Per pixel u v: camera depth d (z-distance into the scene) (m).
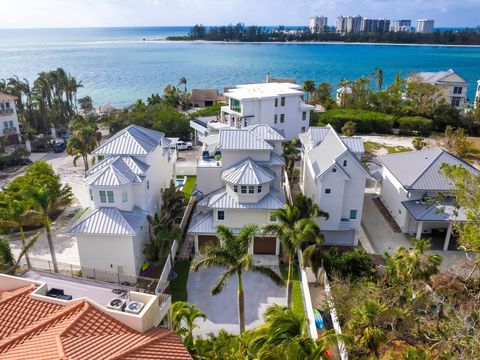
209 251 27.22
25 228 45.12
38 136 80.19
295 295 34.91
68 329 19.56
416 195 43.94
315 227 32.19
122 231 34.31
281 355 19.77
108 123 84.00
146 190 39.78
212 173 43.53
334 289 31.80
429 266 29.55
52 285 26.34
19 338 19.56
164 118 78.94
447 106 93.12
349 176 40.75
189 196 53.47
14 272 28.33
